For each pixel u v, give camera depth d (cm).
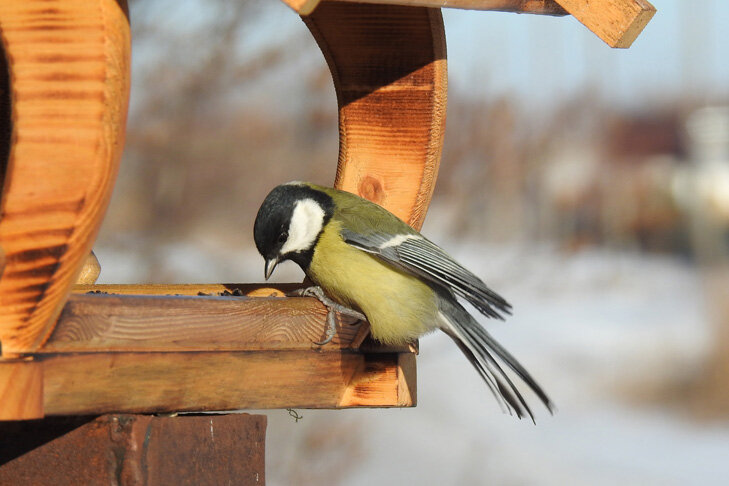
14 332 438
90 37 434
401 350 668
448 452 1404
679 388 1827
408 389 668
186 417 520
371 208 682
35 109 432
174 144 1274
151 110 1256
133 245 1285
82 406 483
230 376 556
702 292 2170
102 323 487
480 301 659
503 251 1442
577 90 1516
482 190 1339
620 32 563
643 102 2600
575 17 575
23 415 439
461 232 1345
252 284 715
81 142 432
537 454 1469
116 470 491
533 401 1794
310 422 1230
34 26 433
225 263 1327
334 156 1345
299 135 1338
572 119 1485
